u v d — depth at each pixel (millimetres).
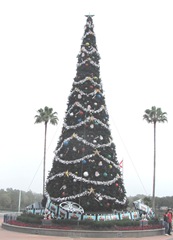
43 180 44406
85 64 27188
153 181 44938
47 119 46625
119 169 24703
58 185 23312
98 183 22719
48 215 21281
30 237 17609
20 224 21500
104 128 25453
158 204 58188
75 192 22594
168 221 22203
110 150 24562
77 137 24328
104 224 20172
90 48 27906
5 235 18297
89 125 24922
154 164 45312
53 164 24703
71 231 19578
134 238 19422
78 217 21047
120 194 23766
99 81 27141
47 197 23781
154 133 46500
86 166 23141
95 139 24406
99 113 25688
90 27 28688
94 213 22016
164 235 21828
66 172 22953
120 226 20656
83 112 25438
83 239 18188
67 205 21656
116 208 23453
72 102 26312
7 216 24688
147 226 21812
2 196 70750
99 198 22438
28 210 24922
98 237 19422
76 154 23609
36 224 21188
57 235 19594
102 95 26531
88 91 26078
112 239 18734
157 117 46438
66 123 25734
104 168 23375
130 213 22891
